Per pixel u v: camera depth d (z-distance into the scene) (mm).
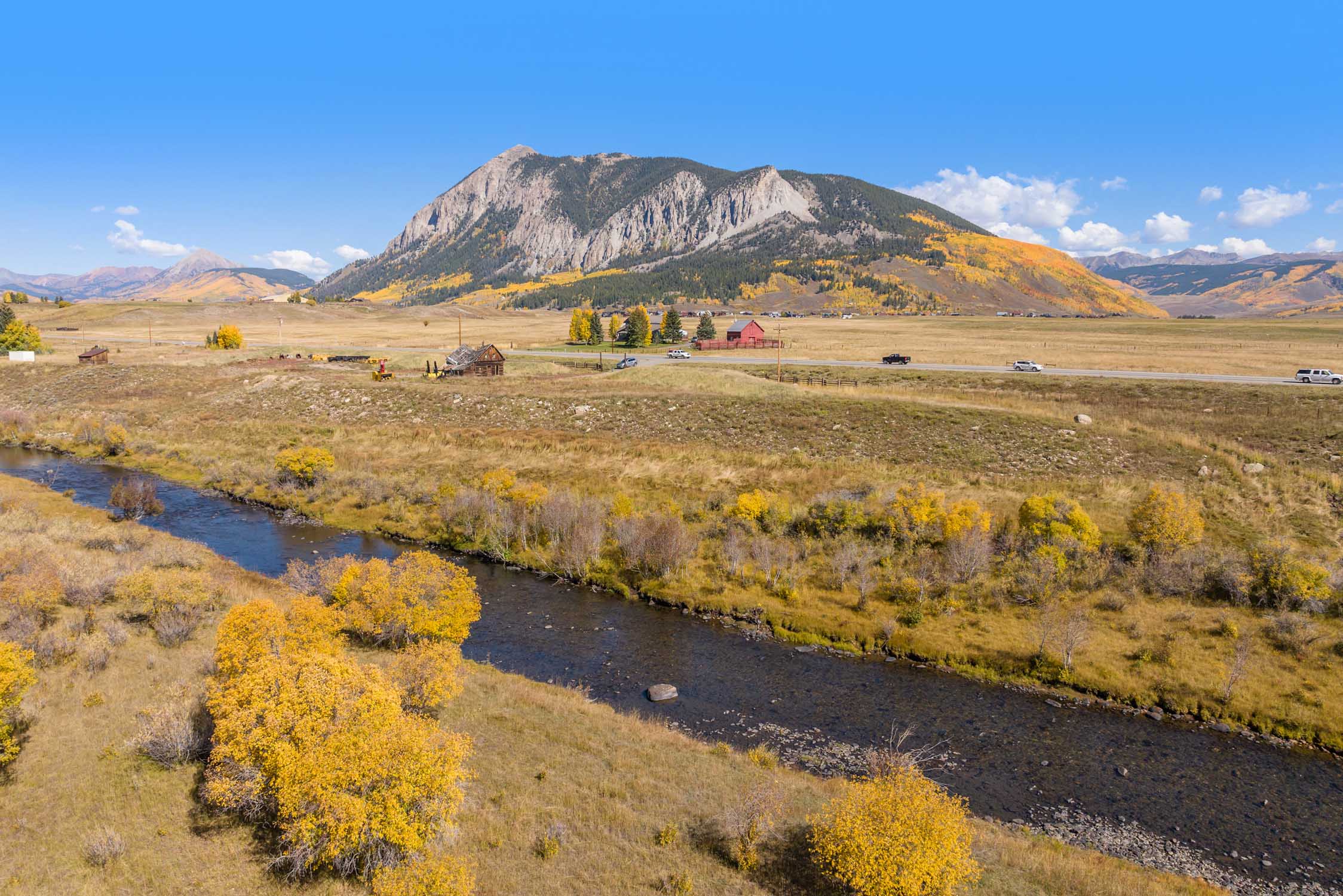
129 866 14211
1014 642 29266
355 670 18047
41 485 52688
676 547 36375
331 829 13938
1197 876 17359
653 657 29141
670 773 19641
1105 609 31453
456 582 27188
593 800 17938
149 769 17359
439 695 21609
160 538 39531
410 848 14320
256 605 21281
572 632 31359
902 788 15250
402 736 15242
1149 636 29141
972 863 14586
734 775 19922
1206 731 23953
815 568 36688
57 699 20172
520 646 29953
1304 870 17703
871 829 14359
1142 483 45938
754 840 16125
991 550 36281
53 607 25812
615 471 53656
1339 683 25391
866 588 33219
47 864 14094
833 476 50094
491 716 22234
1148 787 21000
